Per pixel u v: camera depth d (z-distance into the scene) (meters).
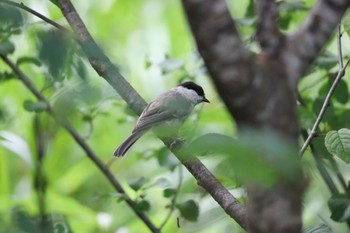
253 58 3.77
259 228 3.79
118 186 10.06
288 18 11.04
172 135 9.56
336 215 8.35
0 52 9.16
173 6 16.33
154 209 11.99
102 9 16.36
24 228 5.69
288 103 3.73
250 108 3.68
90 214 12.34
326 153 9.25
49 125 12.30
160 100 10.09
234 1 14.38
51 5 10.77
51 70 4.23
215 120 11.41
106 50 4.93
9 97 12.54
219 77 3.68
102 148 14.57
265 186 3.64
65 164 14.37
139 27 16.27
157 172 14.09
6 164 13.85
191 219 9.14
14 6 4.67
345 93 9.91
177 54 15.67
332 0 4.02
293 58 3.90
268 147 3.20
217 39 3.65
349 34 8.28
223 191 6.89
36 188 10.38
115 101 10.92
